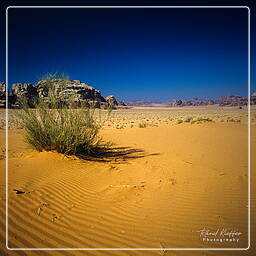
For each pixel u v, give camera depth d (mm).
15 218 2797
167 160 6156
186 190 3926
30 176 4293
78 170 4992
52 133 5926
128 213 3115
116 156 6691
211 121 19922
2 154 6273
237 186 4094
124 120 27500
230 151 7324
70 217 2957
